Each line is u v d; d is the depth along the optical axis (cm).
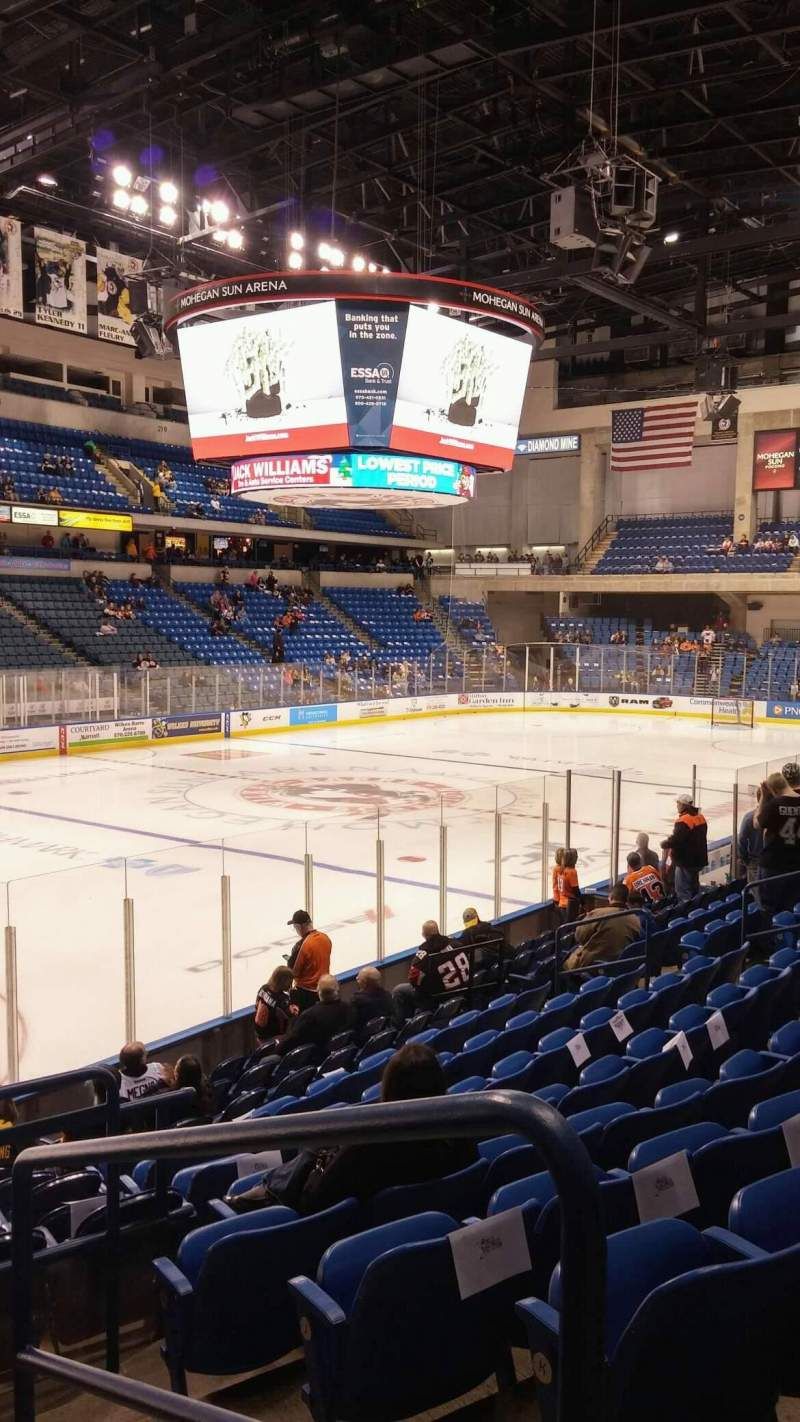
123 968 1205
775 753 3125
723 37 1992
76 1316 397
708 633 4312
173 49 2052
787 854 1095
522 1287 330
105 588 3856
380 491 2058
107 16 2008
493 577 4909
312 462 2008
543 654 4675
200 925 1319
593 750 3192
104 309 2975
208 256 3033
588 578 4606
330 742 3391
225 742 3400
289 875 1420
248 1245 355
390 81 2203
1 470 3703
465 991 1085
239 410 2003
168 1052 1044
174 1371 367
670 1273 296
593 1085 556
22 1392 241
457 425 2019
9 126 2341
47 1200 495
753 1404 276
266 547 4859
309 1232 368
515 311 2000
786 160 2741
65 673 3086
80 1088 966
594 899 1505
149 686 3297
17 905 1156
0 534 3800
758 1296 263
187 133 2584
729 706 3981
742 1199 326
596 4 1908
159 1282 375
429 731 3700
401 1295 304
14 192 2720
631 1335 254
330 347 1902
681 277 3922
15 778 2675
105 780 2641
